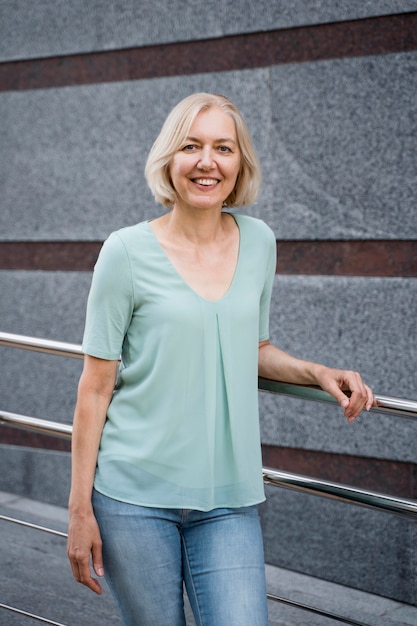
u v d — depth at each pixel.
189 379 2.37
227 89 4.76
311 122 4.50
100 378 2.45
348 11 4.36
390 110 4.27
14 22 5.50
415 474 4.32
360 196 4.39
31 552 4.56
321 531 4.26
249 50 4.72
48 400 5.60
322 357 4.54
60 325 5.49
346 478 4.54
